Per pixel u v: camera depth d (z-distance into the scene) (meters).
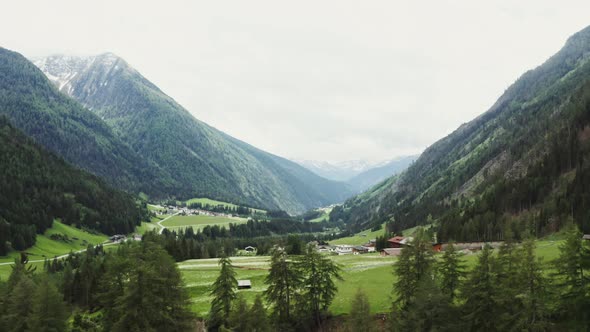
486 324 41.69
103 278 60.31
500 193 158.38
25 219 185.38
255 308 52.94
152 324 50.25
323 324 62.56
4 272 133.12
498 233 131.50
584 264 38.09
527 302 37.94
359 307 51.72
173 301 54.97
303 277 64.56
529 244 42.09
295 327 62.38
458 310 44.53
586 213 106.81
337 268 64.00
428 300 44.88
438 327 43.69
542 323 37.84
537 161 164.50
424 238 56.03
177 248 150.62
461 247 118.75
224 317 62.97
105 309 57.69
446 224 156.88
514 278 41.72
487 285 42.44
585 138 151.38
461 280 50.84
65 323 55.19
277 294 63.44
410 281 53.47
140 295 47.91
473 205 167.38
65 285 92.50
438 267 52.34
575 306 38.50
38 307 52.25
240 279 97.00
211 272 109.62
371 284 77.62
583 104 177.25
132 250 65.94
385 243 167.12
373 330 50.62
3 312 59.53
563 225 111.38
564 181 137.38
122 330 46.66
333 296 65.19
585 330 37.22
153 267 55.12
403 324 46.78
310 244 66.38
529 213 134.12
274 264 63.38
